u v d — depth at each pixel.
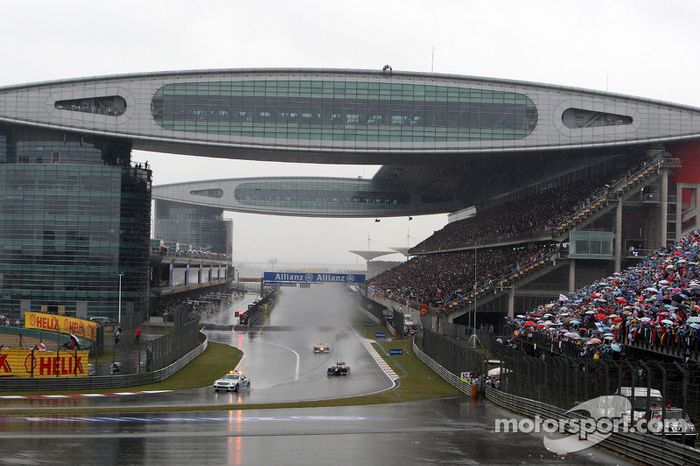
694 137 83.00
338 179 171.75
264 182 174.12
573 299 59.06
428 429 31.38
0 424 30.86
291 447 26.80
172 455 25.05
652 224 80.19
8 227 89.50
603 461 24.62
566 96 84.56
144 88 85.25
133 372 51.41
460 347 52.59
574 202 84.25
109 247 89.69
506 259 89.56
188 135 85.31
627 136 83.50
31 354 45.06
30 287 89.25
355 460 24.69
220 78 85.50
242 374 55.78
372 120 85.75
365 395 47.00
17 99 84.69
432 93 85.69
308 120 85.69
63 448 25.81
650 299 40.62
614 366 28.19
